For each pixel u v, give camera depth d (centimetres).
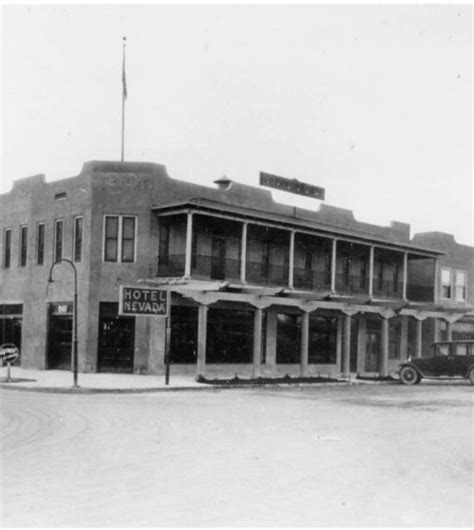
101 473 972
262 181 3694
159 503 799
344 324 3809
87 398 2198
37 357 3475
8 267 3756
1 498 818
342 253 4022
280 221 3334
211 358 3306
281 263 3684
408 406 2070
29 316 3559
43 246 3528
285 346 3666
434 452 1211
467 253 4909
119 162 3216
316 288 3812
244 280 3206
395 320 4362
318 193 3994
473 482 954
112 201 3195
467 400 2294
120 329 3167
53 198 3462
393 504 812
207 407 1941
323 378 3278
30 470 990
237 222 3378
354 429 1510
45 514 744
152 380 2873
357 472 1009
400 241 4494
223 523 711
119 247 3175
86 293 3173
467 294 4875
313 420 1662
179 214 3127
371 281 3875
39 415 1686
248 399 2239
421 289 4516
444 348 3225
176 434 1377
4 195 3825
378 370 4175
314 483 924
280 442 1291
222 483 914
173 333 3184
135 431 1414
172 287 2973
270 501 816
